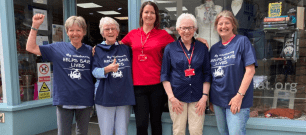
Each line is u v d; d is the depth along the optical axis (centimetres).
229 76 168
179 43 187
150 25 193
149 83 190
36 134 279
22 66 277
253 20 241
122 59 186
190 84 181
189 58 181
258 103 239
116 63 183
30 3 285
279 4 232
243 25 242
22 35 276
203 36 252
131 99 188
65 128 182
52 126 298
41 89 301
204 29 251
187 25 172
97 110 189
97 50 187
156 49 190
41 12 300
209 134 221
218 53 177
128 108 193
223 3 245
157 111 194
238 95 162
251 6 240
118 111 190
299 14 227
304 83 229
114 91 181
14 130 257
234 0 243
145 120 190
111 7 592
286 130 200
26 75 282
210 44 250
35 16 169
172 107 188
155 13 193
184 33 174
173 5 256
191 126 188
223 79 171
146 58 189
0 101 271
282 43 235
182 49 183
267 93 238
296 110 231
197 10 252
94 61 185
